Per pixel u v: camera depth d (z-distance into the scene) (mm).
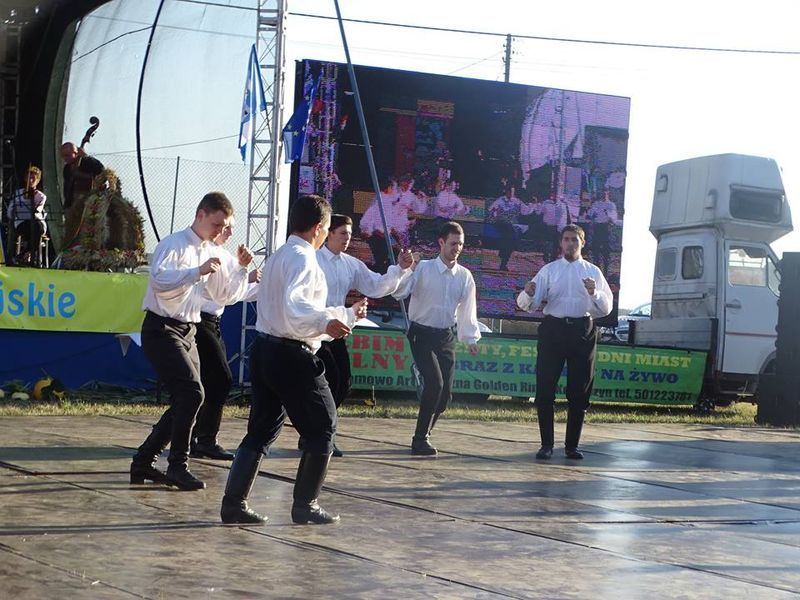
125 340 13016
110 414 10797
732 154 16953
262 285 5551
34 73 17219
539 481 7723
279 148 13117
